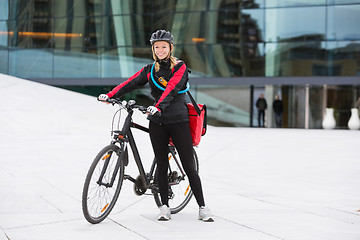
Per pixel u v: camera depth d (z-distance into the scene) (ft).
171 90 17.17
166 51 17.48
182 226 17.22
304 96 104.88
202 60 103.81
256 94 105.91
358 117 94.94
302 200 22.33
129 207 20.31
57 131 53.78
